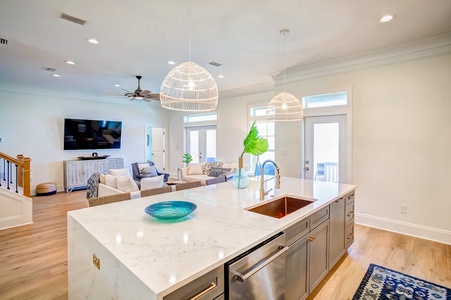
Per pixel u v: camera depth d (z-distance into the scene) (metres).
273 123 6.05
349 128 4.04
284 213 2.48
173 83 2.66
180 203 1.89
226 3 2.41
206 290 1.05
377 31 3.06
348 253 2.99
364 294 2.21
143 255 1.15
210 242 1.30
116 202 2.14
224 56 3.93
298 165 4.71
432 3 2.44
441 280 2.42
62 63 4.28
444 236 3.29
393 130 3.66
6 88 5.84
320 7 2.51
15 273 2.54
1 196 3.79
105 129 7.48
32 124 6.29
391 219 3.70
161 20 2.76
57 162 6.70
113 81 5.59
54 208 4.96
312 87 4.48
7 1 2.36
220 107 7.20
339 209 2.58
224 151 7.13
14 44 3.44
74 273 1.67
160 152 9.16
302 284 1.91
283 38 3.26
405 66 3.54
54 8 2.50
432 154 3.37
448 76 3.24
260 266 1.33
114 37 3.20
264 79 5.42
